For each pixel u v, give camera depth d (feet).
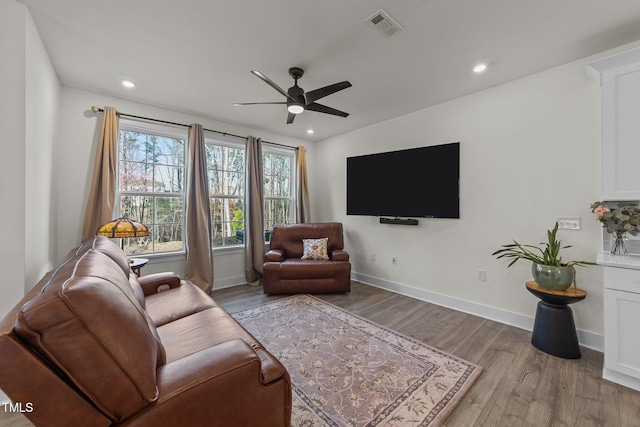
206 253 11.55
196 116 11.88
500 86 8.87
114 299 2.77
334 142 15.26
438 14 5.67
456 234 10.05
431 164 10.49
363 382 5.78
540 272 7.13
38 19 5.87
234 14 5.72
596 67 6.36
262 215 13.61
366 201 12.82
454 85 8.96
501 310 8.94
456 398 5.29
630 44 6.63
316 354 6.88
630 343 5.57
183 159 11.97
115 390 2.52
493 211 9.08
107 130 9.39
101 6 5.48
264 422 3.42
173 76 8.41
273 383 3.50
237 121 12.72
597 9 5.47
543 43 6.66
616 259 6.11
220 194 13.00
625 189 6.11
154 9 5.57
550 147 7.91
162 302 6.28
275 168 15.34
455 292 10.09
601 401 5.22
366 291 12.21
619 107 6.15
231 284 12.99
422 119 11.07
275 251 12.46
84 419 2.45
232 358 3.26
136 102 10.35
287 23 5.99
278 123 13.00
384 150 12.61
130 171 10.60
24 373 2.26
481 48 6.90
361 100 10.21
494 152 9.03
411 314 9.54
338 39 6.56
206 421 2.96
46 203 7.34
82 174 9.25
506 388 5.61
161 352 3.46
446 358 6.71
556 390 5.54
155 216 11.21
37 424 2.33
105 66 7.82
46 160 7.23
